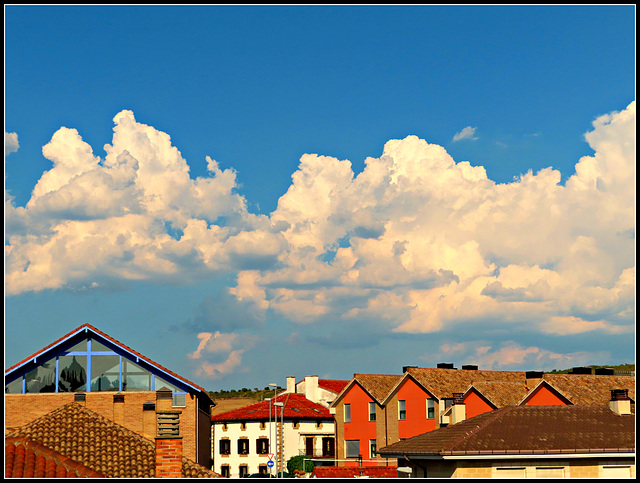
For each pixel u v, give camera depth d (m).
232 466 88.88
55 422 32.19
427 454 29.61
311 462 78.31
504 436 29.86
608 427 30.92
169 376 41.19
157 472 26.95
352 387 76.31
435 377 69.81
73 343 40.53
